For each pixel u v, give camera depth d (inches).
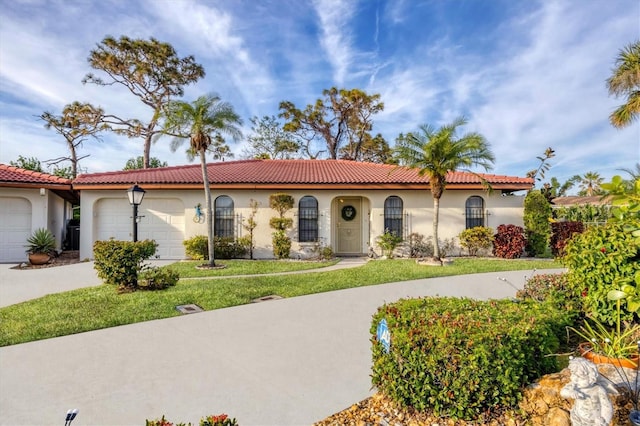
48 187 526.0
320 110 1327.5
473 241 561.3
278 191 573.6
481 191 591.2
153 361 166.1
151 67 1026.1
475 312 134.8
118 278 304.2
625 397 106.3
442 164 483.8
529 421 105.7
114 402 129.5
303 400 131.9
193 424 115.8
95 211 557.3
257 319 234.2
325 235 579.2
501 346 109.7
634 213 136.6
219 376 151.1
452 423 109.6
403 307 140.2
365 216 625.9
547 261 503.8
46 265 481.7
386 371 122.5
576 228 552.7
